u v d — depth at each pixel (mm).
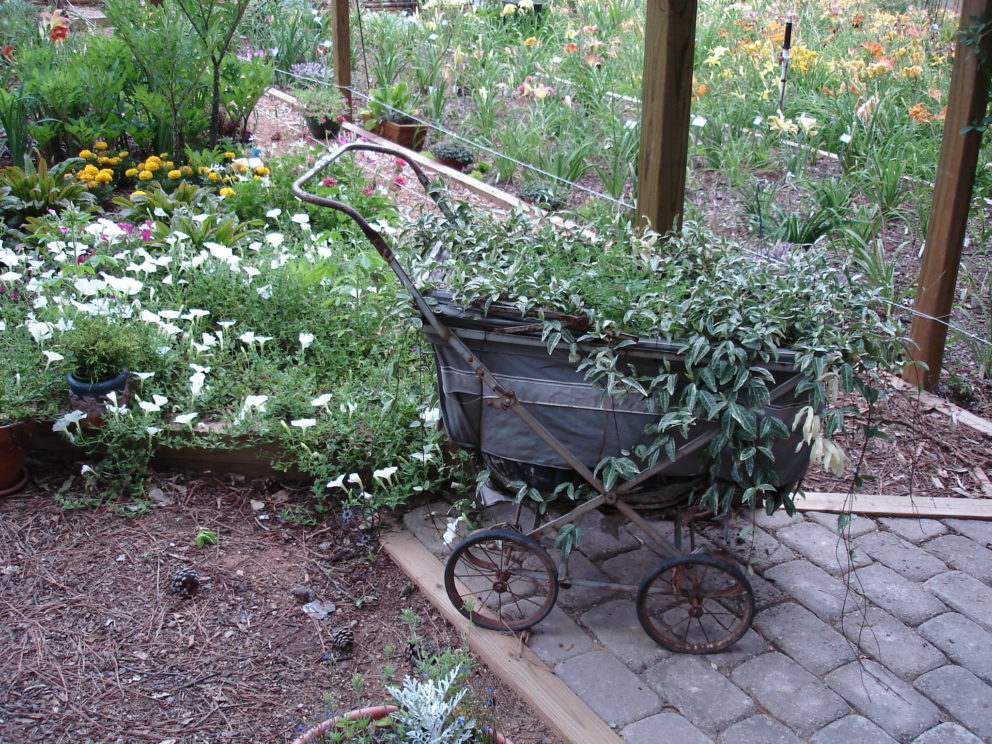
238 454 3709
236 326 4359
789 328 2686
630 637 2994
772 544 3467
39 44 7707
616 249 3195
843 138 6410
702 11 9867
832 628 3043
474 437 2893
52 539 3350
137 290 4148
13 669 2775
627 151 6559
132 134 6613
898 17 9445
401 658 2918
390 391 3734
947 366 4734
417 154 7355
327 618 3072
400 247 3109
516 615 3049
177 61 6418
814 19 9750
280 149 7273
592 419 2713
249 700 2719
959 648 2963
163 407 3795
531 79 8406
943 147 4129
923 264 4324
